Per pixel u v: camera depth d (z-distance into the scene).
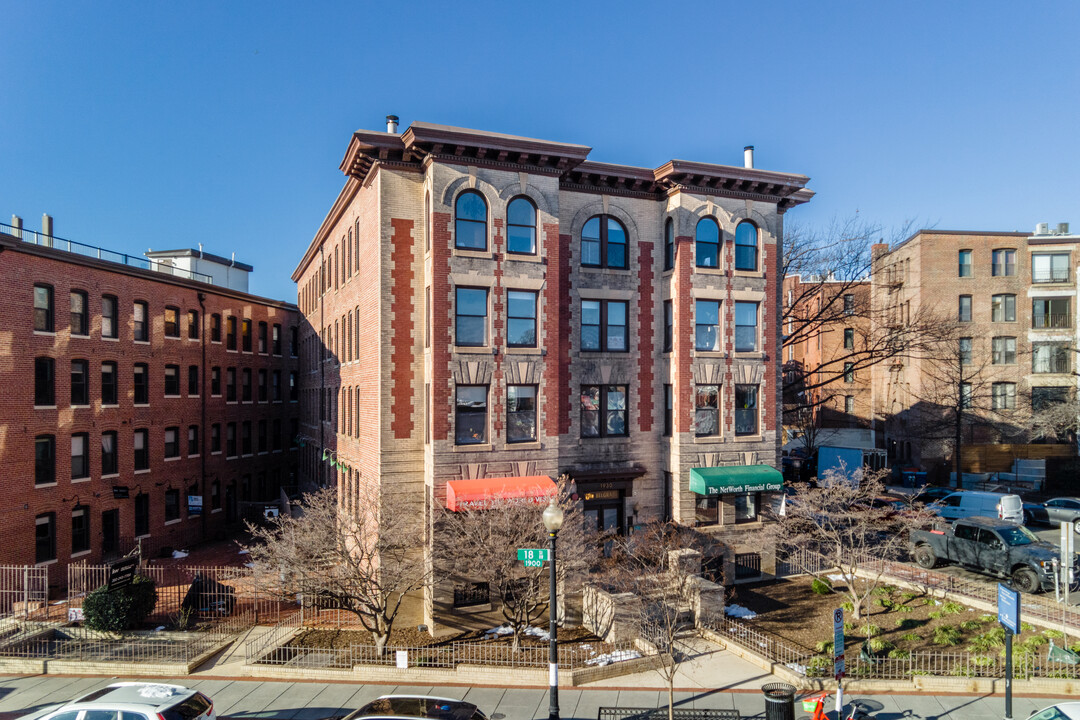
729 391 24.52
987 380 45.00
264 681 16.61
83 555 28.31
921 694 14.82
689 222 23.98
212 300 38.22
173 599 23.48
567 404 23.58
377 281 21.31
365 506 22.12
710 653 17.77
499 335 20.81
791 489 36.94
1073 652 15.71
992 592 20.86
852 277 41.50
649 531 21.56
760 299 24.95
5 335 25.16
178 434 34.88
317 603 20.88
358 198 25.33
